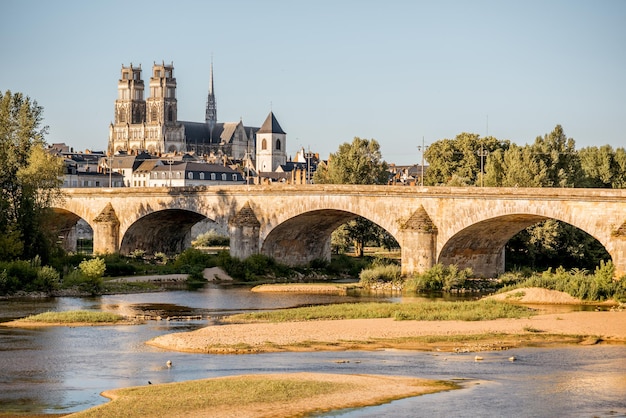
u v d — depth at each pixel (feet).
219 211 547.08
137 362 259.80
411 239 462.19
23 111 491.72
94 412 202.28
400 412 206.69
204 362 260.21
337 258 585.63
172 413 202.80
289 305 397.39
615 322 331.57
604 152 643.86
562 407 212.23
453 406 211.61
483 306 368.27
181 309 381.40
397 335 304.09
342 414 204.64
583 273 442.50
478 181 634.84
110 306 389.19
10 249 453.58
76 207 614.75
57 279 436.35
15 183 482.69
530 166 574.56
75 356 268.00
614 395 223.10
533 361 263.90
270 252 534.78
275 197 522.88
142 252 588.09
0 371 247.09
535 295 398.62
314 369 250.98
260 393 218.18
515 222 452.35
